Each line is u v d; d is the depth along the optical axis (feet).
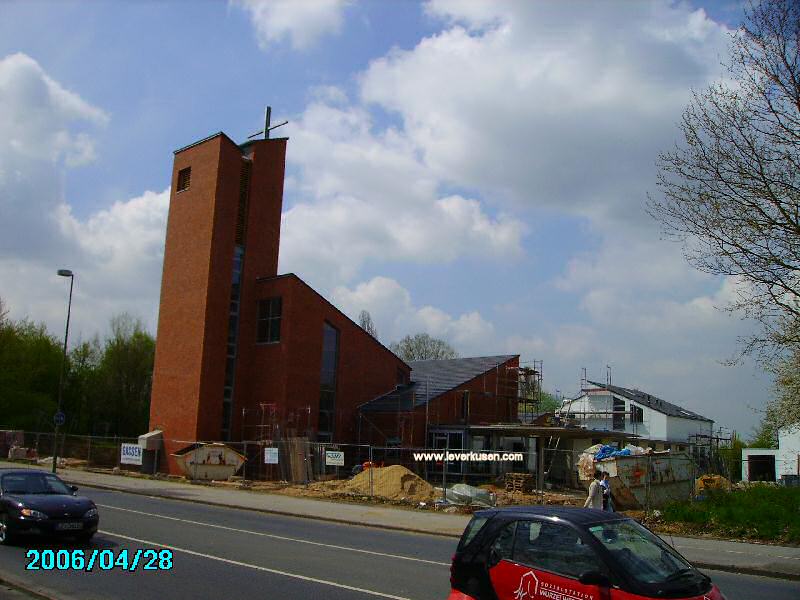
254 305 140.36
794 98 50.11
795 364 61.62
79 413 231.30
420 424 138.92
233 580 35.65
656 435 190.70
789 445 163.53
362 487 95.66
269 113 151.74
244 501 83.66
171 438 130.72
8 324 210.18
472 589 23.62
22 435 167.32
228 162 137.08
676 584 20.67
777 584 42.24
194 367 129.59
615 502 80.53
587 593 20.83
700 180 52.75
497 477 128.47
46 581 34.47
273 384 133.18
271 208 146.10
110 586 33.65
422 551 48.65
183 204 139.95
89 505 45.62
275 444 120.26
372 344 150.00
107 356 232.73
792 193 49.65
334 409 140.77
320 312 139.33
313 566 40.42
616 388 200.85
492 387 158.30
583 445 153.48
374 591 33.78
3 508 44.11
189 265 135.64
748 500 71.67
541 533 22.99
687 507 71.56
